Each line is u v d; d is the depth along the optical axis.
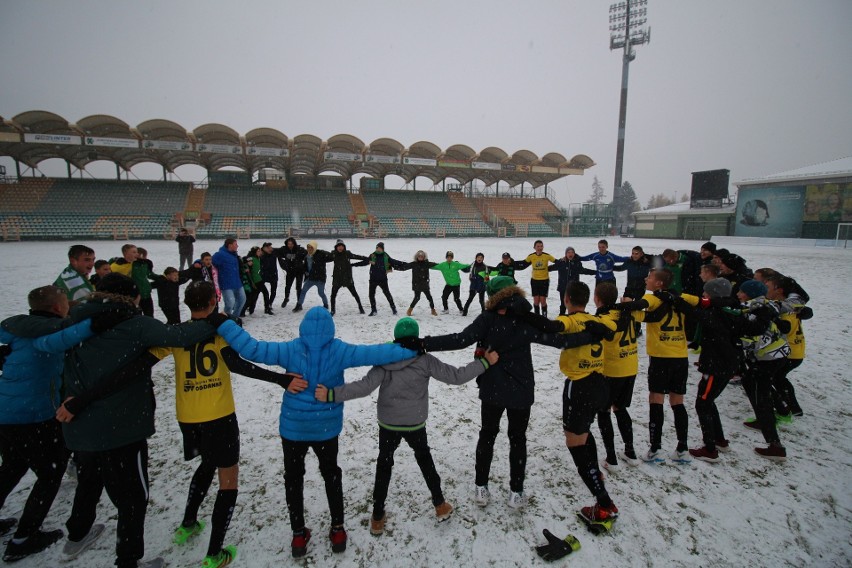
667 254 6.29
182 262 14.70
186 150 33.44
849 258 21.47
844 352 6.41
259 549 2.62
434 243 34.06
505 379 2.84
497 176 50.34
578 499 3.08
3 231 30.73
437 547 2.63
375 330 7.82
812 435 3.97
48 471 2.63
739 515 2.89
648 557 2.54
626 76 54.97
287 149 36.03
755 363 3.65
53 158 36.81
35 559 2.53
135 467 2.41
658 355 3.47
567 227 50.81
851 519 2.86
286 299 9.85
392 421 2.67
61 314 2.80
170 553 2.59
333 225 42.62
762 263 18.88
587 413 2.86
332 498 2.57
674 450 3.73
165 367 6.10
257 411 4.50
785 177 34.75
